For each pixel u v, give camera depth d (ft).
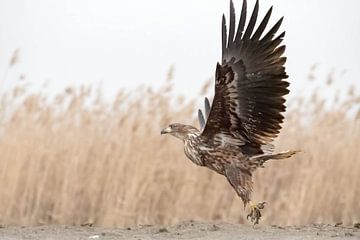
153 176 114.73
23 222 110.83
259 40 68.18
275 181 120.16
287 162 120.57
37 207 112.06
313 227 89.86
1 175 111.86
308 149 121.19
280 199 116.78
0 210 110.32
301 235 81.15
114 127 119.34
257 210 72.69
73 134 118.93
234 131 72.43
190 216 115.96
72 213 112.37
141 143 117.39
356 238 79.30
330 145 121.49
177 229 87.61
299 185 116.78
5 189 111.04
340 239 78.33
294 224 113.09
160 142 118.93
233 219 115.96
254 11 68.08
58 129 119.85
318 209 115.85
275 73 68.18
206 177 117.91
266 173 120.16
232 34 68.49
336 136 122.62
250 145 72.69
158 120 120.98
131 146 116.57
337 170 117.91
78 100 121.19
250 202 72.84
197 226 89.66
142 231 87.10
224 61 68.69
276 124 69.97
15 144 114.83
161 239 79.56
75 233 87.10
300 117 126.21
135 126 118.32
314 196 115.44
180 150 119.75
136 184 112.68
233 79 69.31
